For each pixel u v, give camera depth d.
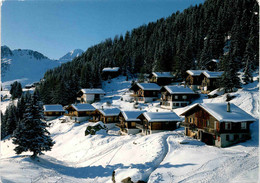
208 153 31.38
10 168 29.02
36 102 37.09
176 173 25.91
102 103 89.38
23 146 35.50
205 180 22.59
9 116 84.69
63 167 36.03
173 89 67.38
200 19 141.88
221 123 35.72
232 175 22.61
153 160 31.22
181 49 113.75
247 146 32.88
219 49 104.75
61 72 173.75
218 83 69.69
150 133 48.72
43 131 37.34
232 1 132.25
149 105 75.25
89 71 120.31
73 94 107.50
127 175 26.98
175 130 49.44
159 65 110.94
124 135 53.66
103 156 39.69
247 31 103.25
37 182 24.81
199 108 41.31
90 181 28.20
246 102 52.44
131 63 139.00
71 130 65.44
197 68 100.81
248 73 68.38
